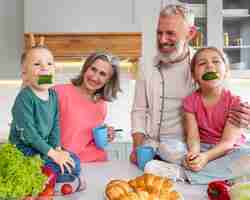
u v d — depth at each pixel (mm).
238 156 1151
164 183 902
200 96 1360
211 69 1290
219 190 906
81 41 2498
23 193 812
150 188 877
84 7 2518
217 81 1294
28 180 817
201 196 991
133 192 842
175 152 1218
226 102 1312
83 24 2520
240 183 873
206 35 2768
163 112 1532
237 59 2838
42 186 867
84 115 1572
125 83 3031
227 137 1254
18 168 814
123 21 2547
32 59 1303
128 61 2779
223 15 2793
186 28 1468
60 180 1049
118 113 3047
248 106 1271
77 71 2998
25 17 2488
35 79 1305
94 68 1569
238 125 1262
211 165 1146
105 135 1461
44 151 1193
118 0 2539
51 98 1397
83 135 1546
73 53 2498
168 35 1455
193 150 1261
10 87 3027
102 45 2508
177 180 1127
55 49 2490
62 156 1114
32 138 1251
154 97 1552
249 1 2812
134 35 2512
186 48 1533
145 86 1591
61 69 2986
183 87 1505
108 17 2533
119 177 1201
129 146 2613
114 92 1647
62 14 2506
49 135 1402
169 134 1522
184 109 1383
